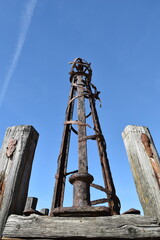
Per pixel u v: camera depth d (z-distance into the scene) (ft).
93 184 7.98
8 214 5.11
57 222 4.81
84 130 9.21
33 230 4.71
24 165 6.30
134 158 6.82
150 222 4.67
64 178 9.42
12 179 5.72
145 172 6.08
